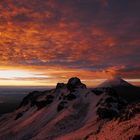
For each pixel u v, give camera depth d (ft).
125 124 187.83
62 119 460.96
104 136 190.49
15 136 495.82
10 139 487.20
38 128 486.79
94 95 541.34
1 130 574.56
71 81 638.12
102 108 411.13
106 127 241.14
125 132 156.66
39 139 404.98
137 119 179.42
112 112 388.16
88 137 250.98
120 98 494.59
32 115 593.83
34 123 527.40
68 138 330.75
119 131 169.48
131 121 186.80
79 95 571.69
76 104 523.70
